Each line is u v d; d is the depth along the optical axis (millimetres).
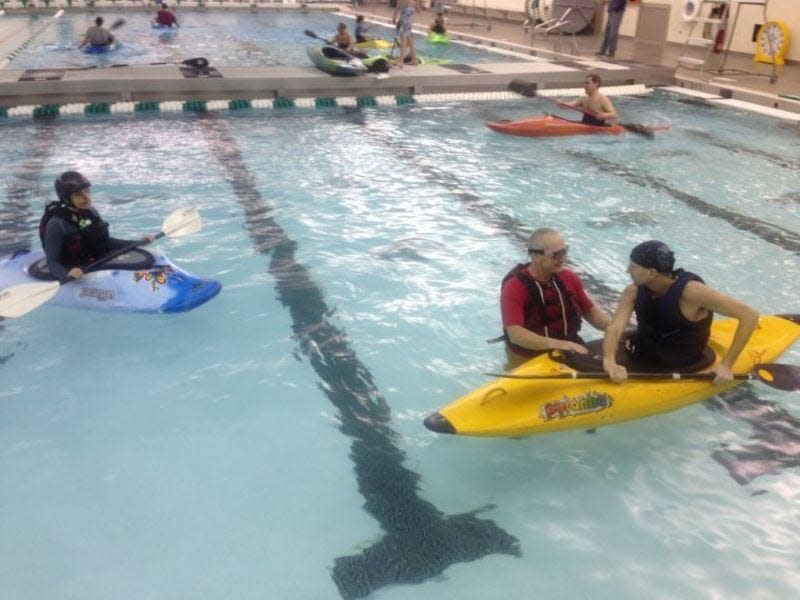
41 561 2857
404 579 2807
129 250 4875
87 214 4719
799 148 9289
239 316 4840
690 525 3121
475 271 5551
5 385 4023
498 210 6852
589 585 2797
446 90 12078
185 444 3594
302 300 5062
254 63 14867
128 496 3227
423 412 3898
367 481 3367
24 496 3209
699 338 3688
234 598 2701
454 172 7988
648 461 3520
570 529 3094
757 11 14820
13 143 8719
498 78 12297
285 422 3787
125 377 4145
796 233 6473
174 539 2986
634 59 14547
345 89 11500
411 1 12820
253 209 6715
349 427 3764
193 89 10812
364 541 3000
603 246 6066
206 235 6098
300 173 7793
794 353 4434
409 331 4688
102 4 25250
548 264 3643
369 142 9164
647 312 3654
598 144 9312
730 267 5727
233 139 9133
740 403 3967
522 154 8758
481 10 24562
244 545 2965
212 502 3203
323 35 20031
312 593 2730
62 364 4250
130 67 11719
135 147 8656
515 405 3496
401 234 6234
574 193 7387
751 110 11234
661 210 6961
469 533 3059
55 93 10312
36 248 5766
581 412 3547
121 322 4715
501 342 4570
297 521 3105
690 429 3752
